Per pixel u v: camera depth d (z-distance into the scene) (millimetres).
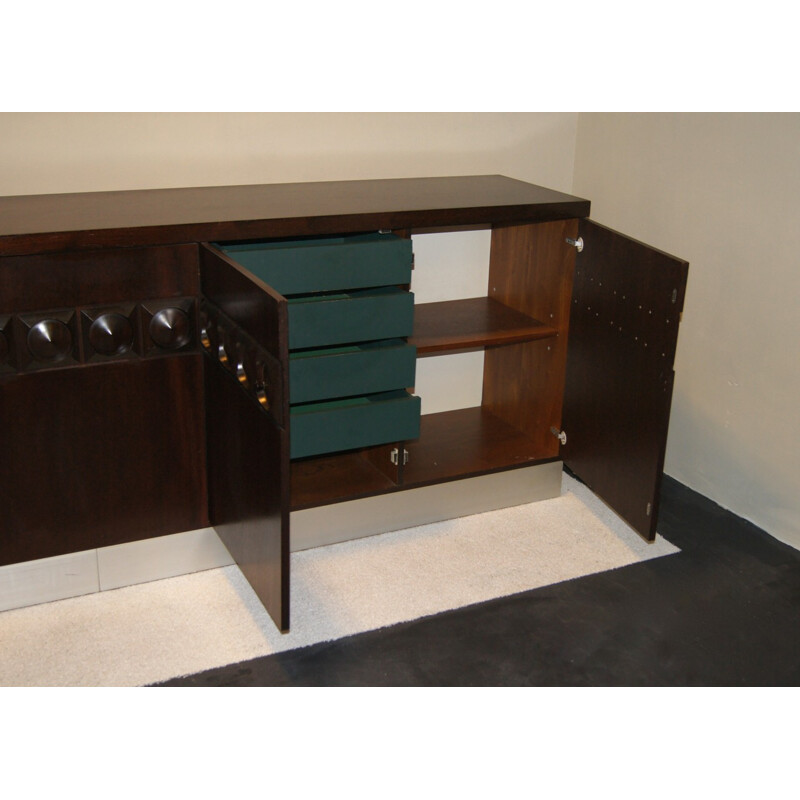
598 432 2598
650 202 2881
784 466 2600
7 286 1941
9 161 2324
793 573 2484
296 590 2344
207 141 2521
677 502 2859
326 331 2244
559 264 2658
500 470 2727
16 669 2020
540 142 3027
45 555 2201
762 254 2541
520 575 2445
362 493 2531
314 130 2646
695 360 2840
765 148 2479
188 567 2398
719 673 2090
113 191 2432
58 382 2064
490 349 3102
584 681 2055
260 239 2402
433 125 2812
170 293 2113
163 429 2225
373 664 2094
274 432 1824
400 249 2281
